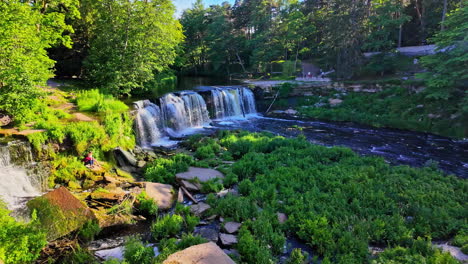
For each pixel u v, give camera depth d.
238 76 51.09
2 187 9.84
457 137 21.23
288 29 44.22
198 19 57.59
